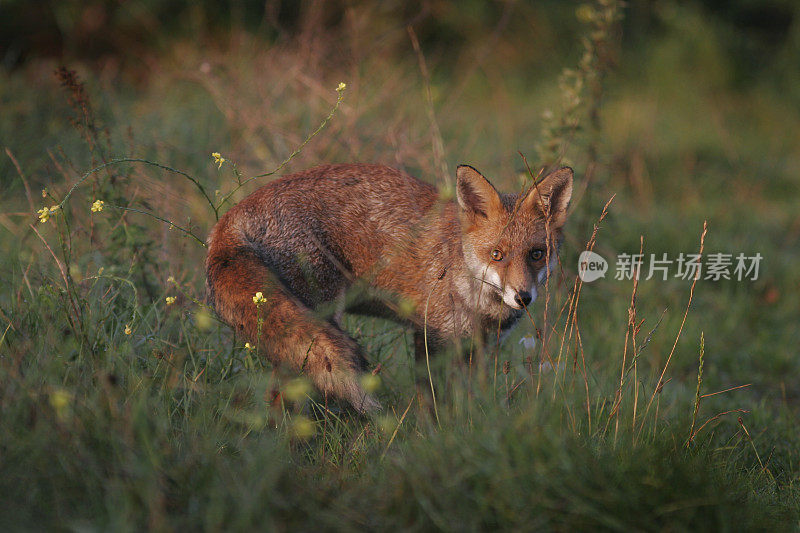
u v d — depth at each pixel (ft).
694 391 32.42
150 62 67.67
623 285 41.96
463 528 15.79
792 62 91.04
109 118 45.21
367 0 69.00
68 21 73.82
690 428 22.31
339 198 26.61
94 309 23.88
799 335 39.68
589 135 36.35
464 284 26.99
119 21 75.00
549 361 23.79
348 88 45.32
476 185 26.43
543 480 16.51
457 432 18.98
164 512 15.25
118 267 27.04
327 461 20.02
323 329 21.48
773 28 102.47
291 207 25.62
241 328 22.62
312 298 25.39
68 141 43.27
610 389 26.55
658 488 17.13
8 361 19.56
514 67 89.04
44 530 14.76
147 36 74.95
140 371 21.63
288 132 41.45
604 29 35.65
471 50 88.28
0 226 34.37
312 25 52.49
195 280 29.76
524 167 34.86
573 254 35.88
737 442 24.32
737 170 69.92
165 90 57.72
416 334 27.86
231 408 21.25
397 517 16.25
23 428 17.03
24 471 16.16
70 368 19.74
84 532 14.42
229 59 53.26
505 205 26.94
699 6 99.66
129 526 14.52
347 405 22.17
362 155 39.88
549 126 35.63
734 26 100.78
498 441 17.34
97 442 17.07
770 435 27.43
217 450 18.45
